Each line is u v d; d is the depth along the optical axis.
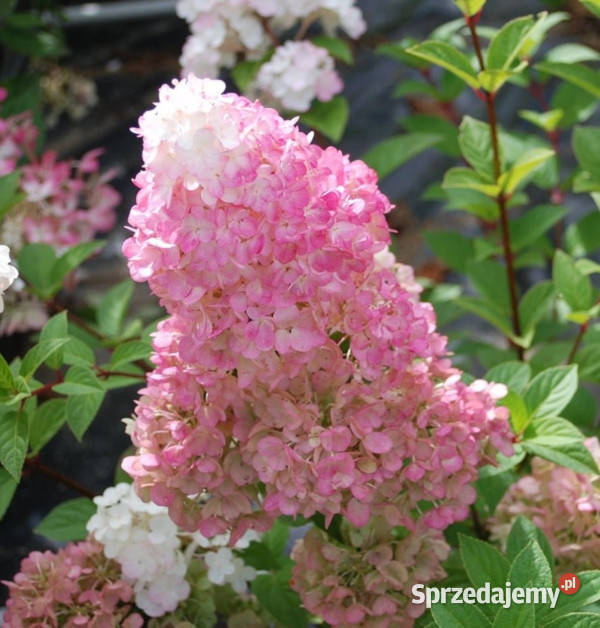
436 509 0.58
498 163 0.81
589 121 1.63
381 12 2.00
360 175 0.57
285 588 0.71
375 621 0.61
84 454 1.19
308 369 0.56
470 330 1.30
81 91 1.63
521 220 0.98
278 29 1.01
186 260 0.52
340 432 0.54
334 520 0.63
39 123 1.31
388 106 1.72
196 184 0.50
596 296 0.97
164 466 0.57
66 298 1.33
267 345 0.52
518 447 0.64
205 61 0.97
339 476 0.54
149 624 0.69
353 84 1.80
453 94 1.17
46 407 0.73
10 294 1.04
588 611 0.58
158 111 0.52
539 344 1.06
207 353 0.54
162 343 0.57
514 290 0.90
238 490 0.58
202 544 0.68
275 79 0.95
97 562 0.68
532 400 0.67
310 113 0.99
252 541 0.72
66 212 1.11
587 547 0.67
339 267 0.52
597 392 1.19
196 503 0.62
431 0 2.00
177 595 0.67
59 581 0.66
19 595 0.67
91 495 0.78
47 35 1.39
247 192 0.50
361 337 0.55
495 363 0.92
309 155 0.53
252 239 0.50
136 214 0.54
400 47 1.15
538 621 0.52
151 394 0.58
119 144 1.70
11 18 1.33
